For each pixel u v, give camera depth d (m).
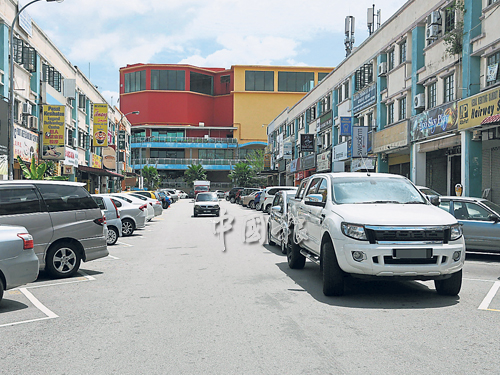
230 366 4.27
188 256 12.09
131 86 87.38
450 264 6.59
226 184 88.44
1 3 20.91
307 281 8.50
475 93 17.48
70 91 31.16
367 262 6.52
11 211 8.58
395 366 4.23
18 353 4.71
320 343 4.90
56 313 6.36
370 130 27.55
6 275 6.56
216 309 6.41
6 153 20.19
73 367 4.30
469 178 17.48
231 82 88.06
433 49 20.72
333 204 7.71
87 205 9.65
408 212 7.01
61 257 9.16
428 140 20.66
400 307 6.49
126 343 4.98
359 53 30.20
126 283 8.51
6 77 21.41
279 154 55.34
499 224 11.60
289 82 87.31
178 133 85.62
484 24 16.98
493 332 5.27
